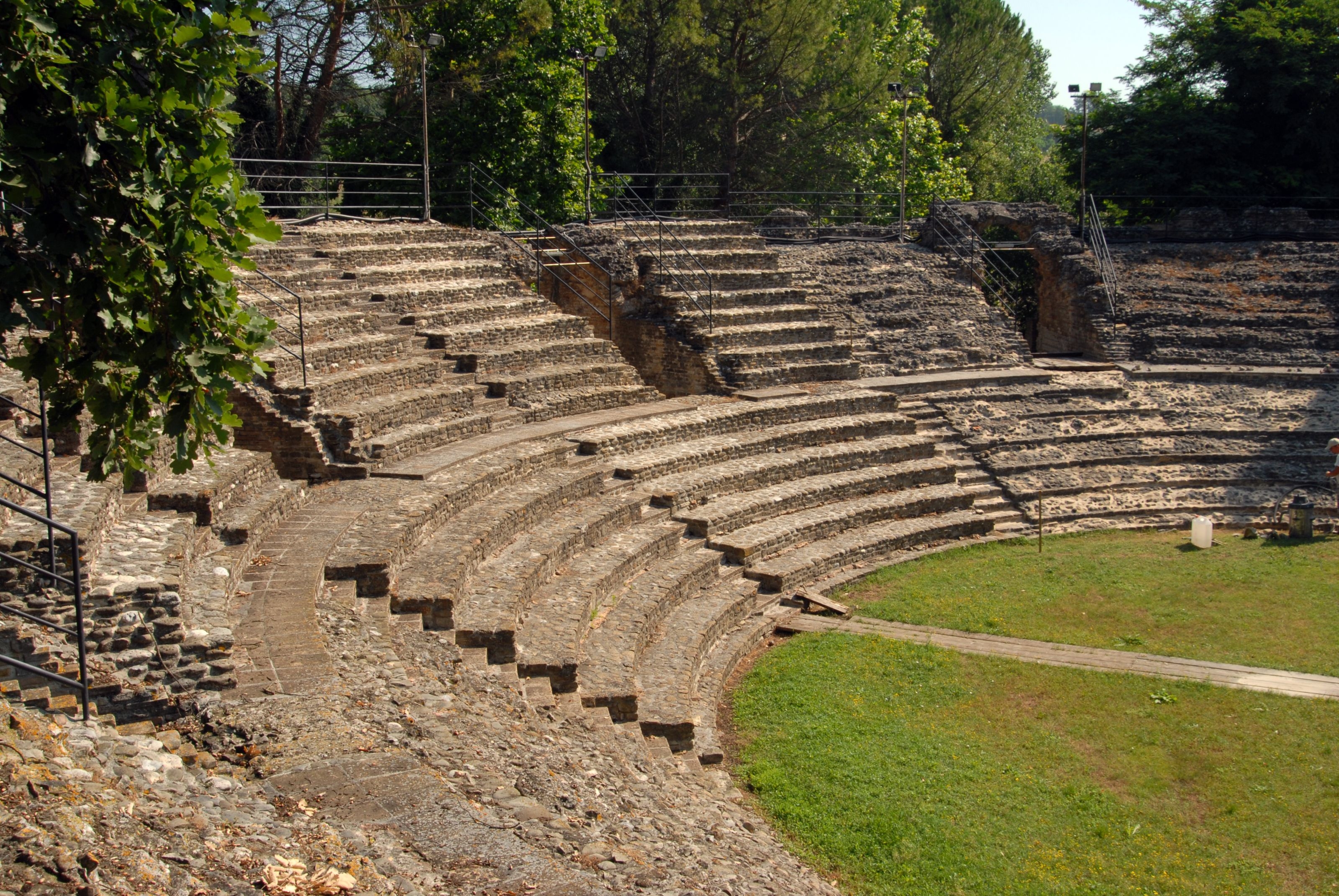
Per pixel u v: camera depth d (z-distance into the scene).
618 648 15.17
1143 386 30.44
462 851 7.21
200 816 7.09
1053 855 12.13
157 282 8.27
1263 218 37.75
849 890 11.34
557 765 10.11
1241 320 32.78
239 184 8.96
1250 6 40.69
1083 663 17.41
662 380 28.12
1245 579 21.34
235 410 16.70
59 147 7.89
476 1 33.66
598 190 38.31
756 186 45.59
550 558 16.59
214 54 8.58
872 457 25.08
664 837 9.38
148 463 13.30
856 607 20.12
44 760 7.16
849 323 30.84
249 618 11.45
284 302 20.73
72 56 8.11
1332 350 31.94
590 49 35.06
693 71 42.41
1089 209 43.00
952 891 11.42
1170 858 12.15
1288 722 15.33
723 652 17.47
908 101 43.66
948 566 22.44
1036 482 26.19
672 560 19.44
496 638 13.06
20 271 7.80
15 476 11.95
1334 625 18.91
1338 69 38.81
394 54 30.73
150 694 9.16
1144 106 42.66
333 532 14.41
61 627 8.15
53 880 5.73
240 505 14.38
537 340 24.98
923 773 13.90
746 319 28.94
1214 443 27.91
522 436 21.02
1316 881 11.78
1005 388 29.58
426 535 15.59
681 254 29.98
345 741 8.76
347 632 11.80
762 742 14.77
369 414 18.30
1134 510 25.73
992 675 17.00
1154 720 15.48
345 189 34.62
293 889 6.30
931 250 35.19
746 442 23.62
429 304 24.14
